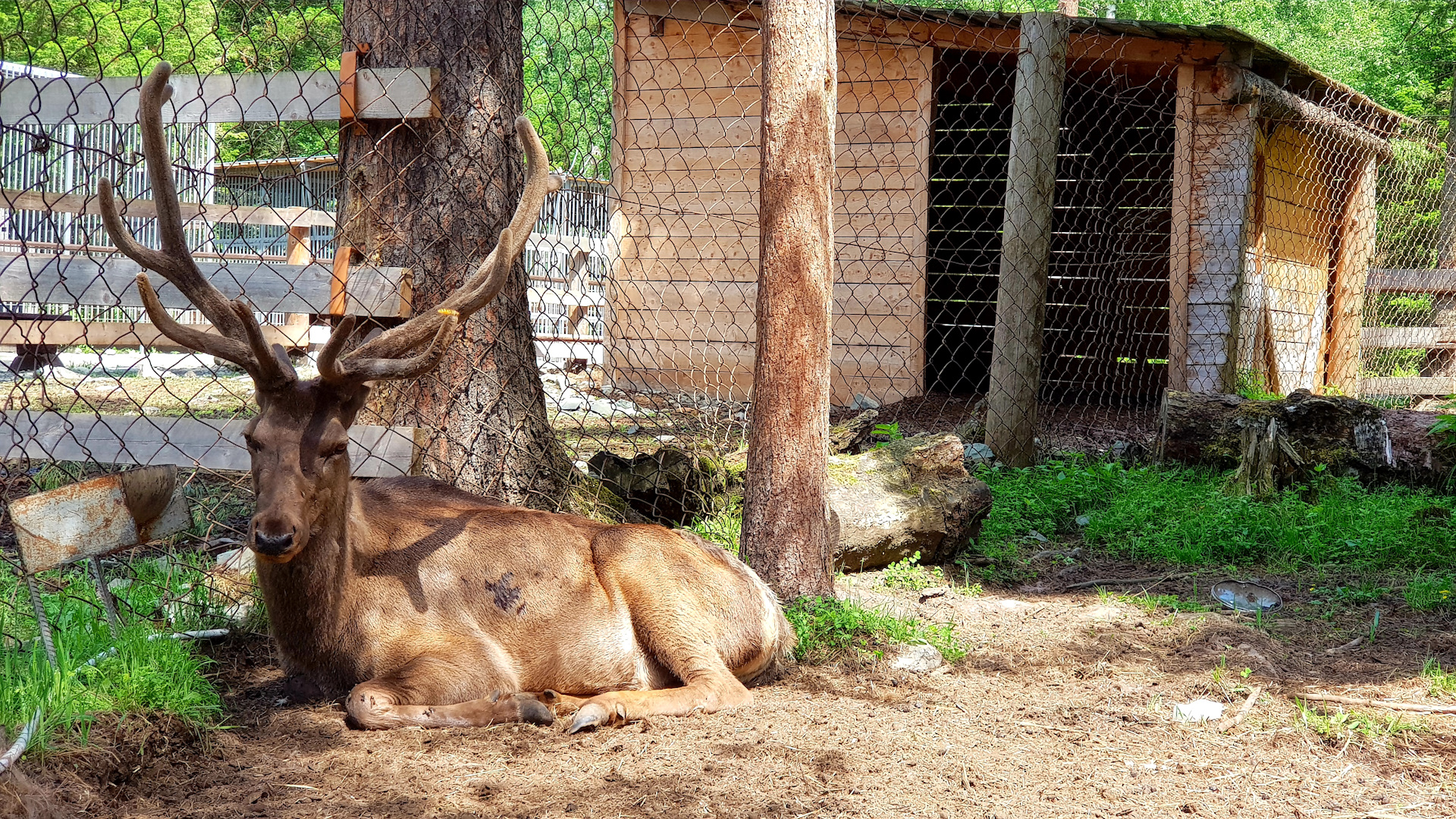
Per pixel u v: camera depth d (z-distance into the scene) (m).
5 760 3.00
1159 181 11.88
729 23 10.56
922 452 6.37
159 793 3.24
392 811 3.15
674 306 11.05
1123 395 11.59
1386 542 6.28
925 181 10.48
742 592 4.43
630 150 11.04
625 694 3.95
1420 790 3.46
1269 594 5.64
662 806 3.21
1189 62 10.27
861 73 10.60
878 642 4.75
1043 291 7.86
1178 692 4.36
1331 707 4.18
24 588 4.46
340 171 5.25
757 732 3.83
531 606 4.24
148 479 4.05
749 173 10.78
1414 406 12.42
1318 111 11.14
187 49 19.23
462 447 5.35
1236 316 10.21
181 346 3.71
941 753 3.68
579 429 8.80
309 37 5.18
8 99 4.60
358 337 4.97
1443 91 22.95
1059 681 4.50
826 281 4.87
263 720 3.87
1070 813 3.24
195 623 4.58
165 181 3.94
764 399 4.91
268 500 3.62
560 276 14.52
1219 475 7.72
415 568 4.17
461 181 5.20
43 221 12.26
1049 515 7.01
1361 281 13.28
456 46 5.17
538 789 3.32
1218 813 3.27
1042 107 7.69
